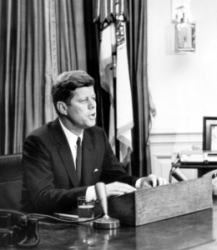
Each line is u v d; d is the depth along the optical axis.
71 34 3.76
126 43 3.94
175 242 1.52
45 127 2.32
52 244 1.52
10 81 3.50
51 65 3.65
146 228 1.70
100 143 2.47
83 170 2.32
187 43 4.02
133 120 4.06
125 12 3.83
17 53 3.51
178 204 1.88
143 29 4.04
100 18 3.79
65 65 3.73
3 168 2.27
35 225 1.55
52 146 2.25
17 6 3.49
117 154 3.96
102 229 1.69
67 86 2.27
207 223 1.77
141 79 4.05
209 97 4.29
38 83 3.60
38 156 2.20
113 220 1.73
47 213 2.02
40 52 3.60
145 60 4.07
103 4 3.79
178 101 4.27
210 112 4.29
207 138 3.80
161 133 4.26
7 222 1.57
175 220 1.82
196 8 4.24
